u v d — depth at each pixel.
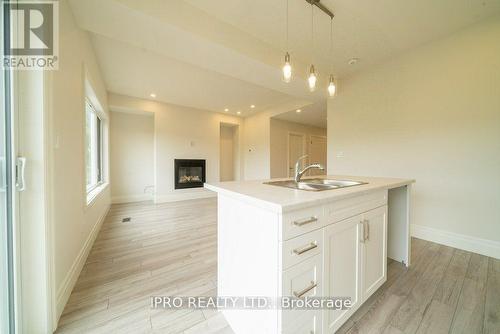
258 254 0.99
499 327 1.20
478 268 1.86
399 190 1.96
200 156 5.56
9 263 1.03
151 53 2.75
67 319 1.28
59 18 1.37
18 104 1.07
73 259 1.65
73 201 1.67
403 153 2.72
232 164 6.81
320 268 1.03
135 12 1.67
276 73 2.78
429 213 2.50
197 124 5.51
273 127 5.71
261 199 0.94
